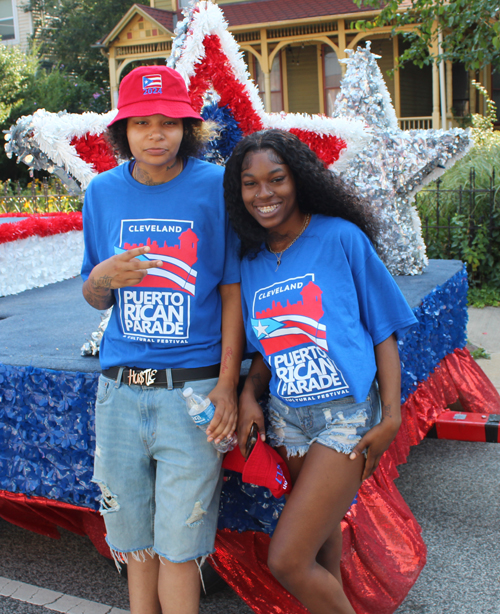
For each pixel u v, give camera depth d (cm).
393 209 411
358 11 1566
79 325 329
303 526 171
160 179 186
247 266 190
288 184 177
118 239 185
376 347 185
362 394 174
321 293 175
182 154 190
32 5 2359
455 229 722
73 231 562
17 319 354
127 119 181
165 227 182
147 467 191
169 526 180
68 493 238
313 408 182
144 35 1800
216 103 269
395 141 412
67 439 232
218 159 277
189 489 180
